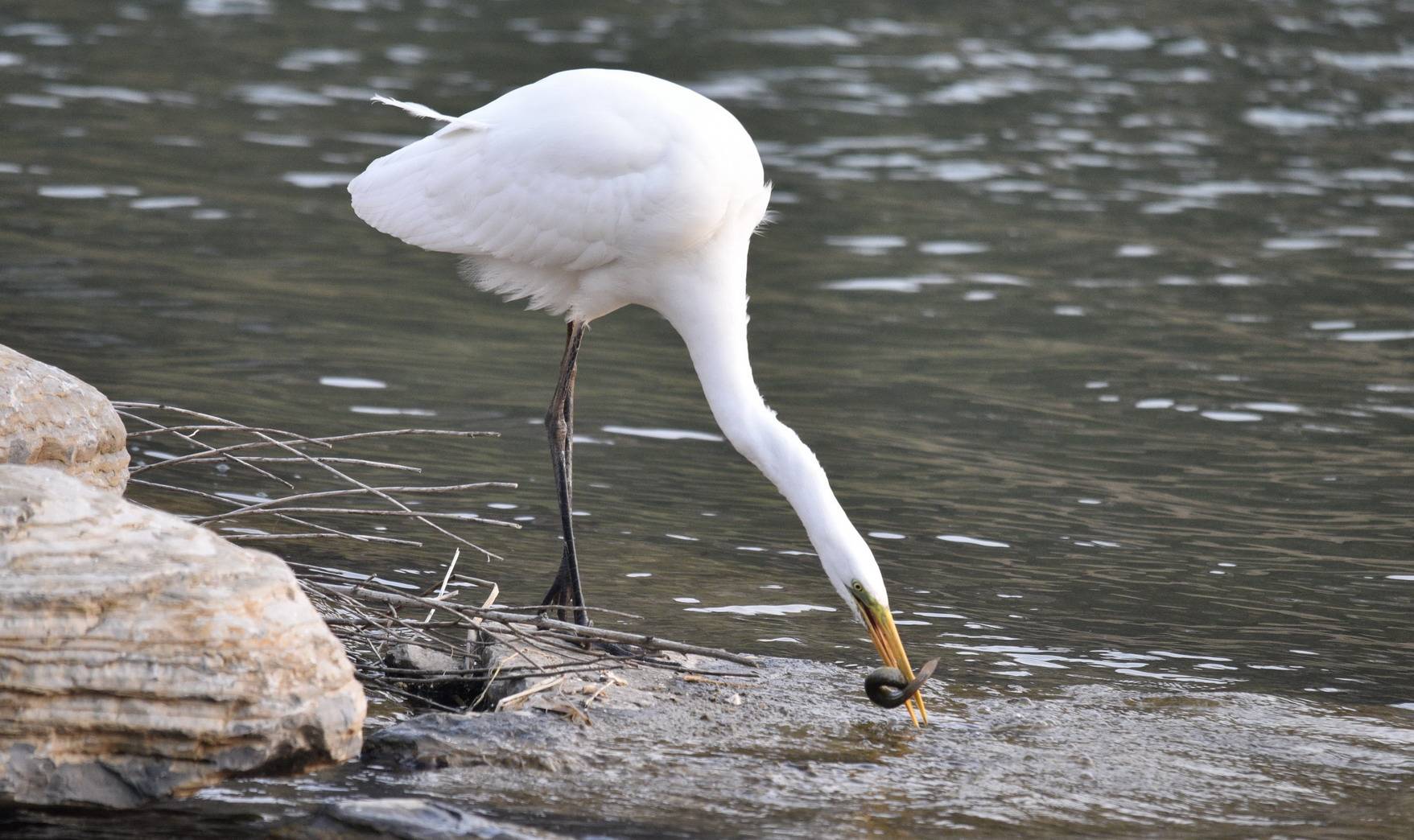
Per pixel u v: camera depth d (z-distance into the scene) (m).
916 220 21.56
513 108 10.00
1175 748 8.50
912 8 34.91
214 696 7.00
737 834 7.25
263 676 7.10
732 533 11.87
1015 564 11.33
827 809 7.59
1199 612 10.59
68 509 7.03
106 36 29.77
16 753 6.80
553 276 10.17
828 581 11.05
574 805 7.48
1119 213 22.11
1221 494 12.86
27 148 22.31
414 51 29.27
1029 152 25.05
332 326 16.56
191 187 21.28
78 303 16.34
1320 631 10.33
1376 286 19.19
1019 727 8.72
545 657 9.23
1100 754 8.39
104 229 19.16
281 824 7.07
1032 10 35.03
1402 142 26.17
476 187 9.94
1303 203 22.84
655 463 13.30
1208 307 18.39
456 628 9.75
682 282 9.85
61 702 6.80
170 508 11.23
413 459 12.93
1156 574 11.22
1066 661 9.75
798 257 19.91
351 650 9.20
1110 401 15.23
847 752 8.30
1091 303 18.41
